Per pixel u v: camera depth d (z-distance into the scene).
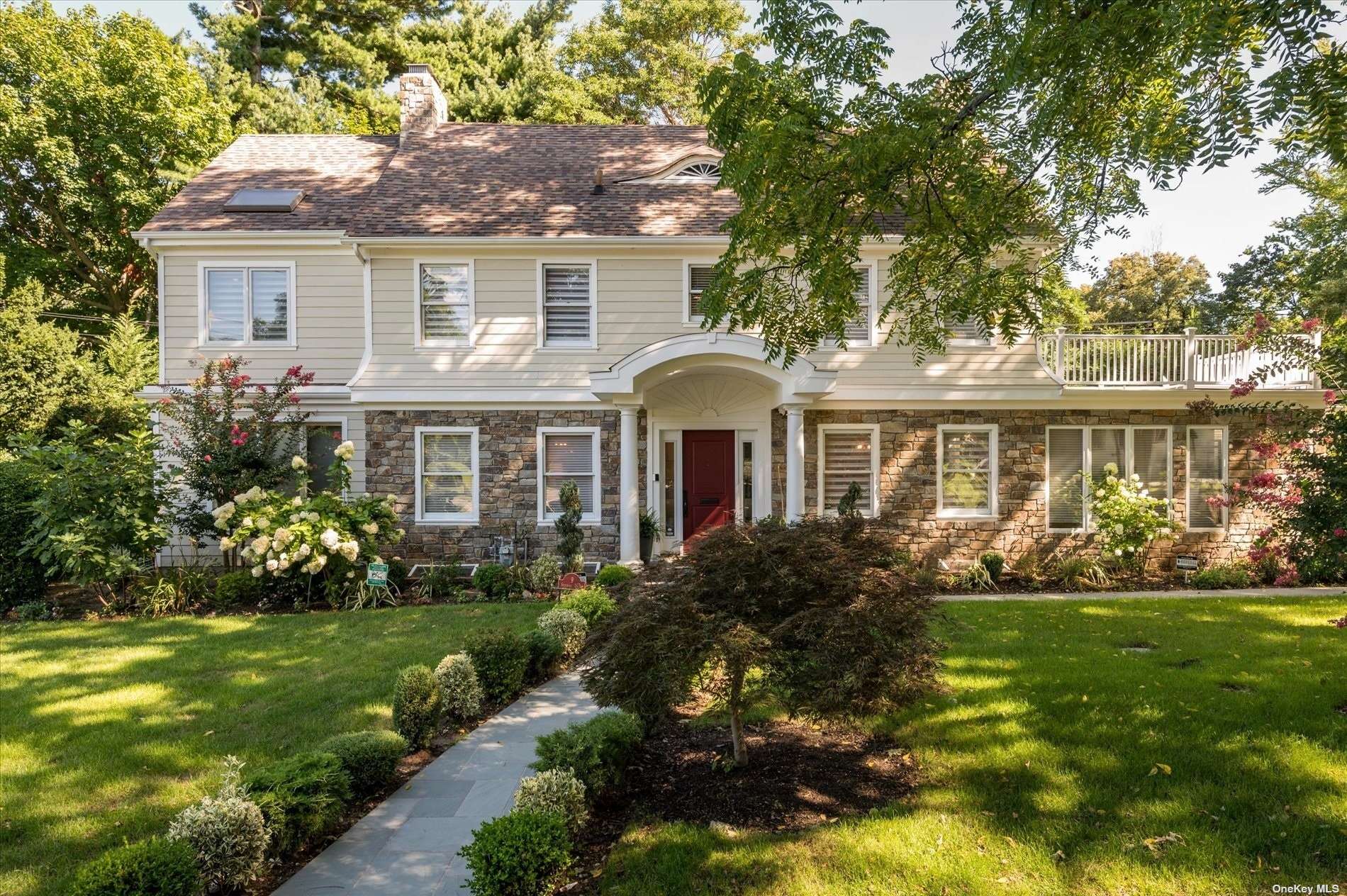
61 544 10.16
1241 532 13.40
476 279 13.13
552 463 13.32
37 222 20.55
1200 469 13.52
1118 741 5.04
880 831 3.94
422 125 16.11
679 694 4.11
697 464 14.01
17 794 4.66
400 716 5.32
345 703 6.27
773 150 4.68
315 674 7.11
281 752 5.27
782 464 13.73
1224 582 11.94
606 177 14.57
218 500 11.98
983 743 5.10
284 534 10.32
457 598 11.08
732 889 3.48
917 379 13.20
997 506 13.32
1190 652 7.29
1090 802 4.21
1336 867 3.52
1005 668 6.81
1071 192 6.34
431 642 8.27
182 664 7.50
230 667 7.41
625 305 13.24
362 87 25.86
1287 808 4.08
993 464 13.33
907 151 4.95
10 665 7.55
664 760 5.13
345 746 4.66
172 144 20.03
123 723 5.87
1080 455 13.48
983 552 13.09
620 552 12.83
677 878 3.58
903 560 5.24
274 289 13.85
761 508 13.91
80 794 4.66
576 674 7.36
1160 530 12.80
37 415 16.41
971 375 13.21
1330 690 5.99
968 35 5.47
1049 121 5.03
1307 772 4.50
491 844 3.40
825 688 4.06
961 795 4.36
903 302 6.91
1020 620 9.03
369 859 3.92
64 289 21.66
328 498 11.27
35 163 18.95
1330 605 9.89
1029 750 4.94
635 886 3.54
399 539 11.91
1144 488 13.50
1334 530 6.00
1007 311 6.23
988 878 3.50
